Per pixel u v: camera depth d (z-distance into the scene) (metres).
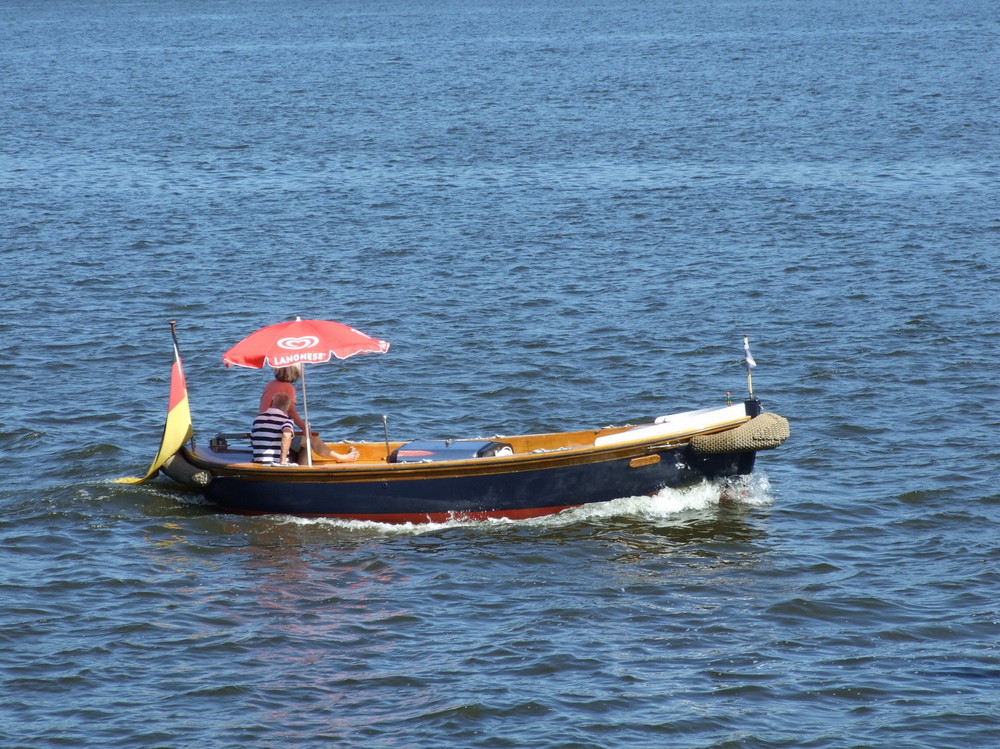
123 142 154.62
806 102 177.75
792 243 92.88
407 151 144.00
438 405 59.69
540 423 57.19
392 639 37.19
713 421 46.12
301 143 152.00
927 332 69.06
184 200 115.00
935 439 53.22
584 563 42.25
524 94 198.88
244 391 62.47
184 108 189.88
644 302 77.88
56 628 37.72
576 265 88.12
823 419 56.28
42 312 76.88
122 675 35.09
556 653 36.25
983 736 32.00
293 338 45.31
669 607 39.06
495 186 120.00
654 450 45.78
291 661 35.91
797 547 43.25
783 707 33.47
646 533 44.59
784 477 49.72
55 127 169.12
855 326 70.94
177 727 32.53
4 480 49.84
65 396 60.91
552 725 32.56
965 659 35.72
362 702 33.75
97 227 102.75
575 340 70.06
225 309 78.19
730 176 122.06
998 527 44.50
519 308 77.12
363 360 66.75
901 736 32.03
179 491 48.72
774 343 68.38
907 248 89.69
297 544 44.00
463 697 33.88
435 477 45.00
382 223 103.69
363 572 41.72
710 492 47.12
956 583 40.31
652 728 32.50
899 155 131.50
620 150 140.62
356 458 48.25
